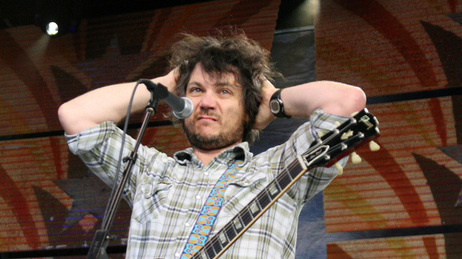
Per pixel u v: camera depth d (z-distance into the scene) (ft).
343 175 16.74
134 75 19.49
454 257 15.48
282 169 11.10
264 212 9.87
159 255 10.47
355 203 16.44
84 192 18.71
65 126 12.09
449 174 16.06
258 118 12.55
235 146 11.61
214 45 12.71
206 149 12.05
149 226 10.82
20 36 20.56
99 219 18.35
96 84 19.71
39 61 20.26
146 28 19.83
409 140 16.57
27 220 18.78
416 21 17.44
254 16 18.80
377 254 15.96
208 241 10.09
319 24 18.16
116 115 12.42
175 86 13.05
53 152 19.29
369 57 17.52
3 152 19.57
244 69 12.39
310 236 16.49
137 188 11.49
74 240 18.33
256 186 11.00
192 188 11.29
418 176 16.25
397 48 17.38
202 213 10.71
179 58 13.26
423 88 16.92
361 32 17.76
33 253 18.53
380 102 17.16
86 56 20.04
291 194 10.93
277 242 10.43
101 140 11.85
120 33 19.99
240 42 13.05
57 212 18.69
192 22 19.43
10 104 20.03
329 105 10.88
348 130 9.77
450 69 16.88
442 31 17.20
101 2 20.25
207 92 12.13
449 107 16.56
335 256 16.20
